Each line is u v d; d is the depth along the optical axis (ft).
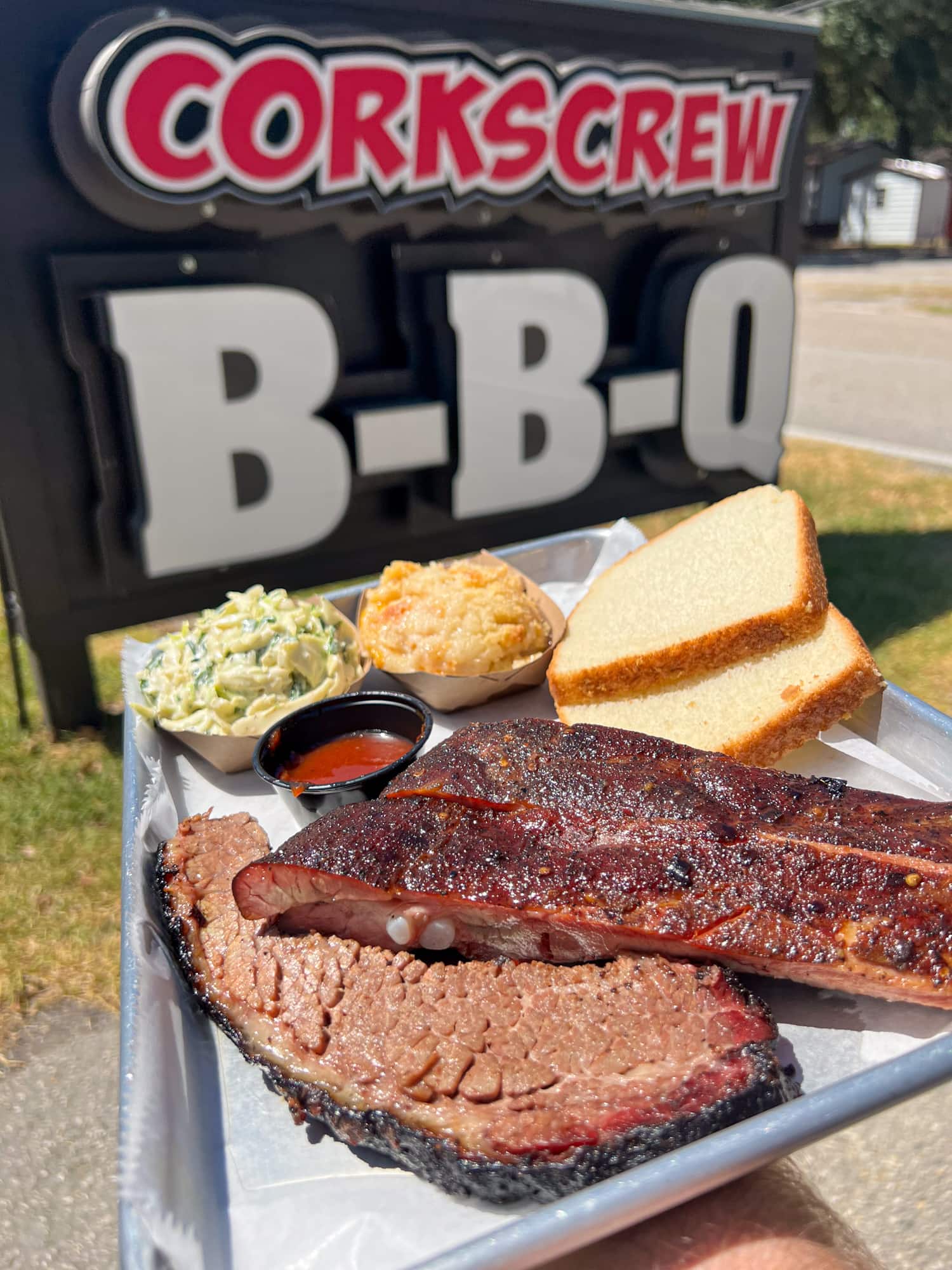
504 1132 0.65
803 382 6.17
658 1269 0.62
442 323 1.97
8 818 1.74
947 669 2.19
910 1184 1.12
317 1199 0.67
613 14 1.99
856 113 16.58
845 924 0.73
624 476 2.43
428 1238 0.64
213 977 0.79
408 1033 0.73
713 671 1.16
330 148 1.71
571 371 2.20
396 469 2.03
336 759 1.09
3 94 1.47
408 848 0.80
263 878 0.80
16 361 1.59
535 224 2.06
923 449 4.32
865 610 2.55
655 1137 0.64
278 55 1.59
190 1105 0.71
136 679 1.22
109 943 1.47
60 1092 1.24
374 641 1.27
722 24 2.14
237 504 1.85
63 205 1.56
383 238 1.90
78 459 1.71
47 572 1.75
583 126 1.98
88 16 1.48
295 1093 0.70
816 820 0.81
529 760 0.88
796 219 2.44
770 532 1.26
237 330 1.75
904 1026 0.75
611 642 1.21
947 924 0.72
